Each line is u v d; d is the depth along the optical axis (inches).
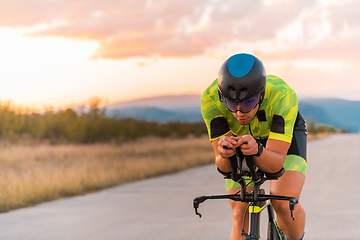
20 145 746.8
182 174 488.1
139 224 220.8
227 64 93.7
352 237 184.5
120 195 333.1
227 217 234.2
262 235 193.9
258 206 98.2
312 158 669.3
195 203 94.3
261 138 120.1
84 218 242.1
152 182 417.4
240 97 92.0
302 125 127.5
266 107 107.3
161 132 1312.7
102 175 414.0
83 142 917.8
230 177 106.3
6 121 786.2
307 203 267.7
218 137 110.9
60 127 913.5
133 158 669.3
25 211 268.5
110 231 206.1
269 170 96.0
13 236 199.5
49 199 317.1
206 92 110.1
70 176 386.0
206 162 653.3
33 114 896.9
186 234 196.1
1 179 350.9
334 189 324.5
